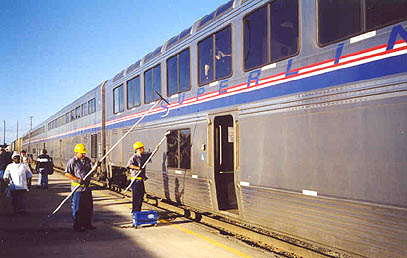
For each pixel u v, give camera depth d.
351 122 4.34
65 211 9.38
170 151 8.95
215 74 7.16
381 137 3.99
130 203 10.52
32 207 10.02
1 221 8.01
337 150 4.50
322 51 4.80
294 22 5.27
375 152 4.05
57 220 8.12
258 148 5.88
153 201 10.41
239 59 6.45
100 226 7.45
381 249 4.00
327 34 4.75
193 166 7.85
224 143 7.39
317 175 4.77
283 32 5.48
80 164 7.06
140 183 8.21
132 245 5.97
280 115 5.44
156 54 9.91
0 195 12.28
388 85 3.96
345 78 4.45
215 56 7.18
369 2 4.24
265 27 5.85
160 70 9.58
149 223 7.38
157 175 9.62
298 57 5.18
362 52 4.27
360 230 4.22
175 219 8.21
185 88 8.29
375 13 4.17
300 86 5.11
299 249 5.31
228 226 7.02
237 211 6.99
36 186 15.56
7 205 10.73
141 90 10.81
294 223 5.19
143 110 10.62
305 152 4.96
